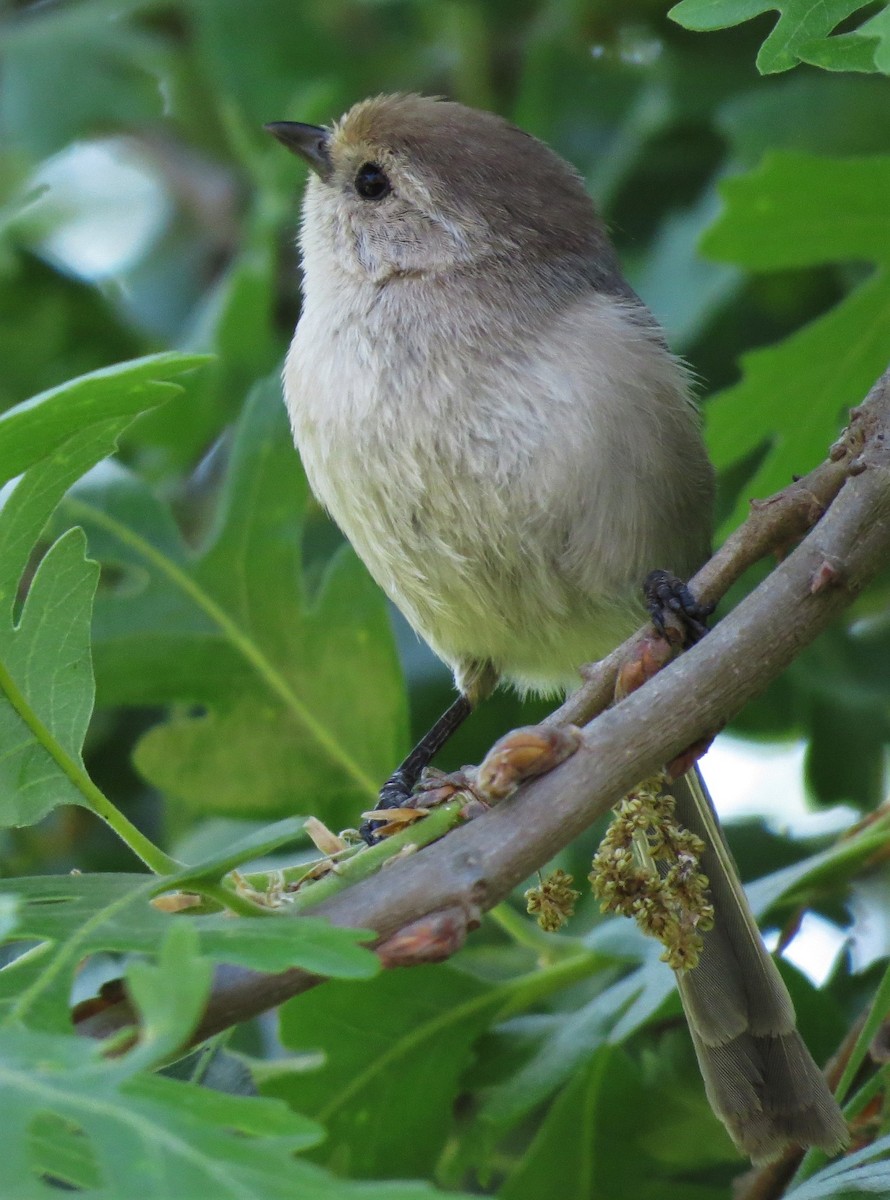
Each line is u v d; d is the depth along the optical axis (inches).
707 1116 259.4
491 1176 283.0
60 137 365.1
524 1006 246.1
